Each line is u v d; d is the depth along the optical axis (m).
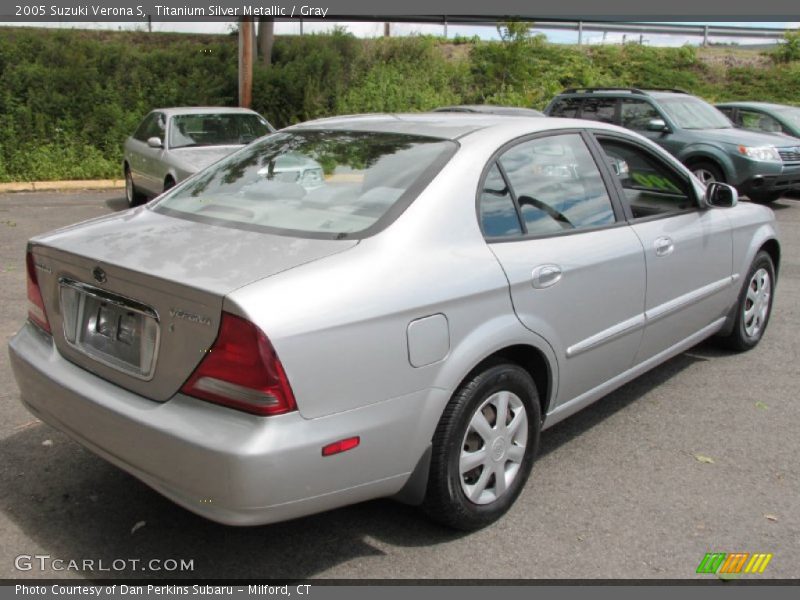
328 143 3.78
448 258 3.09
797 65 25.84
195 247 2.99
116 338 2.95
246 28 15.23
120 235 3.22
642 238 4.14
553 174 3.80
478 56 22.23
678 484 3.78
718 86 24.72
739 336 5.55
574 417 4.57
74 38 17.77
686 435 4.33
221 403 2.60
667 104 12.62
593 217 3.93
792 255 9.13
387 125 3.90
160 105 17.08
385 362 2.79
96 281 2.97
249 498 2.54
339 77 19.31
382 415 2.81
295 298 2.62
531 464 3.54
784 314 6.73
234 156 4.04
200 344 2.63
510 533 3.33
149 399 2.80
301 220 3.18
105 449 2.91
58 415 3.12
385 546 3.22
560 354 3.60
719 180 12.04
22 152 15.18
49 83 16.20
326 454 2.65
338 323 2.66
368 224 3.06
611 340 3.96
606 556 3.19
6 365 5.07
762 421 4.53
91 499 3.53
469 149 3.44
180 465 2.62
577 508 3.54
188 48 18.81
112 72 17.44
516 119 3.93
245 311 2.52
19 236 9.50
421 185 3.23
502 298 3.23
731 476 3.87
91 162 15.39
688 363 5.49
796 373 5.30
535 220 3.57
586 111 13.38
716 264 4.90
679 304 4.52
